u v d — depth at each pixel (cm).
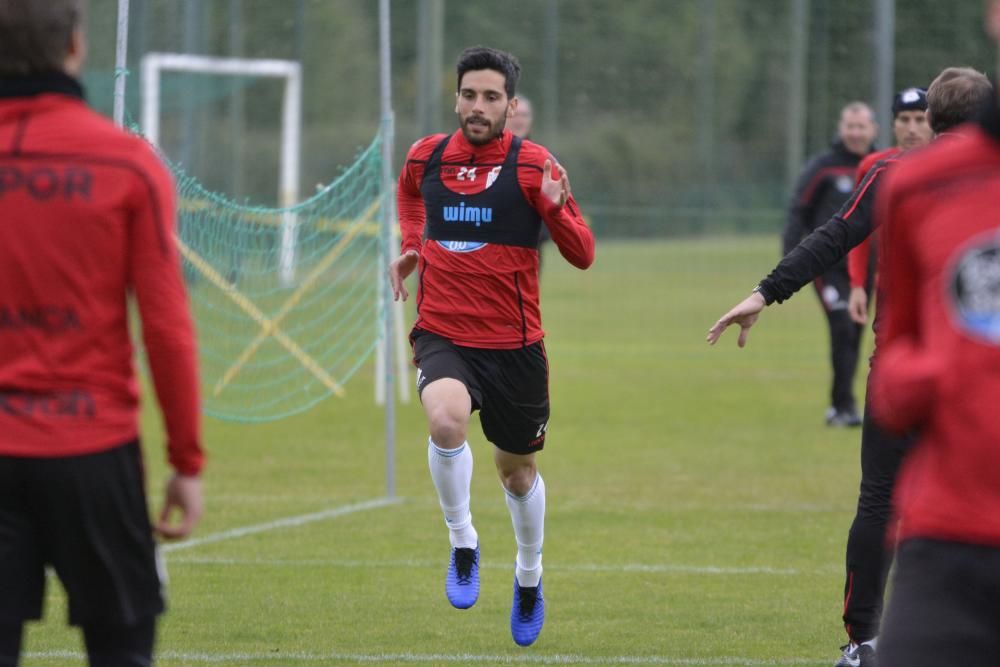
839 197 3834
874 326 1623
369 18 8800
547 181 1870
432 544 2570
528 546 1905
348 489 3158
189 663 1781
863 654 1686
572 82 8181
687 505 2962
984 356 905
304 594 2181
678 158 8200
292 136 7600
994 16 922
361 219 4141
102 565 1098
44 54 1071
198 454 1110
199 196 3666
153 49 8975
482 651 1861
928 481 952
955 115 1598
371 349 3509
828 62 8075
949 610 926
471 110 1939
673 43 8188
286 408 4447
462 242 1959
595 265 8200
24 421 1061
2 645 1079
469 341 1950
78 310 1064
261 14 8925
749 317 1688
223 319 4906
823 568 2386
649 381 5212
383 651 1858
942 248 917
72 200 1055
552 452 3656
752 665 1792
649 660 1816
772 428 4084
